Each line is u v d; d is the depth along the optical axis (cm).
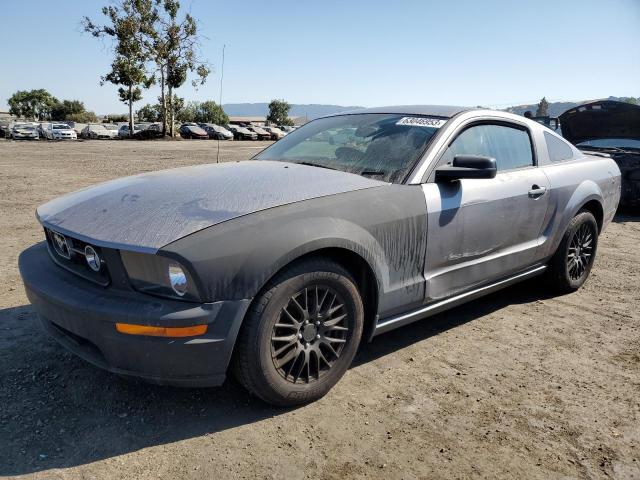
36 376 291
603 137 867
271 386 252
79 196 302
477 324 386
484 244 347
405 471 224
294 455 232
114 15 4009
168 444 238
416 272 308
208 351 229
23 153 2122
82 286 249
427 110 367
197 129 4422
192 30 3469
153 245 224
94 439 239
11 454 227
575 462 233
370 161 328
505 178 362
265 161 357
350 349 282
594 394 291
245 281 232
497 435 251
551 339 362
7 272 470
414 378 303
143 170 1427
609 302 438
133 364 231
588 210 464
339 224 263
